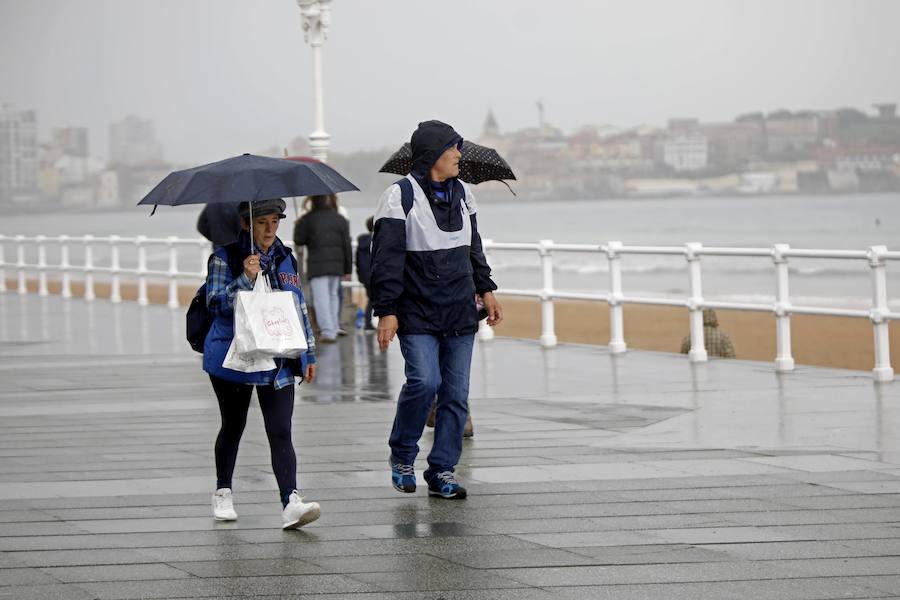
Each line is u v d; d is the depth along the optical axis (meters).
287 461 8.41
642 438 11.48
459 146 9.07
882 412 12.48
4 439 12.10
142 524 8.64
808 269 77.44
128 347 20.75
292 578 7.27
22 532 8.46
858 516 8.35
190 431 12.48
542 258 19.56
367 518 8.68
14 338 22.45
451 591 6.95
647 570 7.25
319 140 24.97
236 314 8.17
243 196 7.95
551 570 7.30
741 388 14.48
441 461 9.21
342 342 21.08
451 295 9.00
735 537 7.92
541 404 13.74
